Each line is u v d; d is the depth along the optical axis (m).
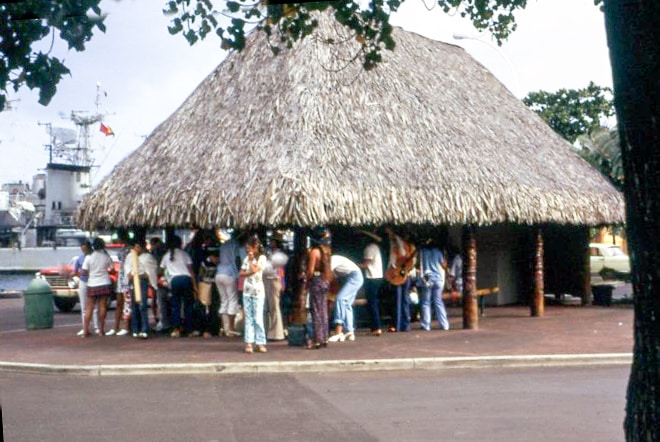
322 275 16.61
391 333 18.98
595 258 39.41
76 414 10.88
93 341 18.62
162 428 9.95
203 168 18.69
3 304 34.59
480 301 23.86
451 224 19.33
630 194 4.78
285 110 18.95
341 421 10.17
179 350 16.62
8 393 12.63
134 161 20.42
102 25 7.58
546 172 22.12
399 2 8.63
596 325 20.12
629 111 4.71
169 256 19.00
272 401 11.61
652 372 4.77
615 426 9.60
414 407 10.95
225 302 18.86
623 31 4.70
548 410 10.57
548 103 45.91
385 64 21.16
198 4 8.17
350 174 17.98
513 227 26.25
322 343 16.52
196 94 21.42
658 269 4.70
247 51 21.19
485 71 25.95
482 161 20.30
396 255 19.16
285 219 17.00
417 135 19.84
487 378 13.31
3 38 7.45
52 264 40.69
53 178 49.97
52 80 7.60
